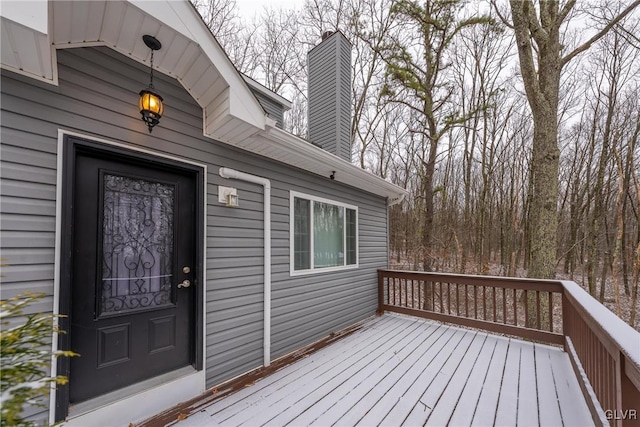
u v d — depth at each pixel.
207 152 2.44
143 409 1.89
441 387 2.35
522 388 2.32
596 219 8.74
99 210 1.85
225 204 2.55
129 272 1.97
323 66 5.27
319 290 3.67
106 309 1.85
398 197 5.49
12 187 1.48
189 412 2.00
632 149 7.94
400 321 4.40
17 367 0.85
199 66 2.07
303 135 11.12
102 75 1.84
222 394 2.24
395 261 12.80
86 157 1.82
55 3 1.42
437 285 8.93
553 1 4.85
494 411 2.01
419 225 9.40
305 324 3.39
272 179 3.08
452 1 6.35
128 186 2.01
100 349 1.81
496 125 10.85
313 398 2.19
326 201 3.92
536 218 4.70
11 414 0.77
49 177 1.61
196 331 2.24
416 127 10.62
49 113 1.62
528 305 4.79
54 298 1.58
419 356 3.01
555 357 2.94
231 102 2.14
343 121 5.08
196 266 2.29
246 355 2.63
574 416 1.93
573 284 2.95
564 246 11.65
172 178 2.26
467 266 9.73
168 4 1.71
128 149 1.93
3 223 1.45
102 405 1.72
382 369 2.71
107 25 1.69
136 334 1.98
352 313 4.30
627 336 1.32
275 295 3.01
